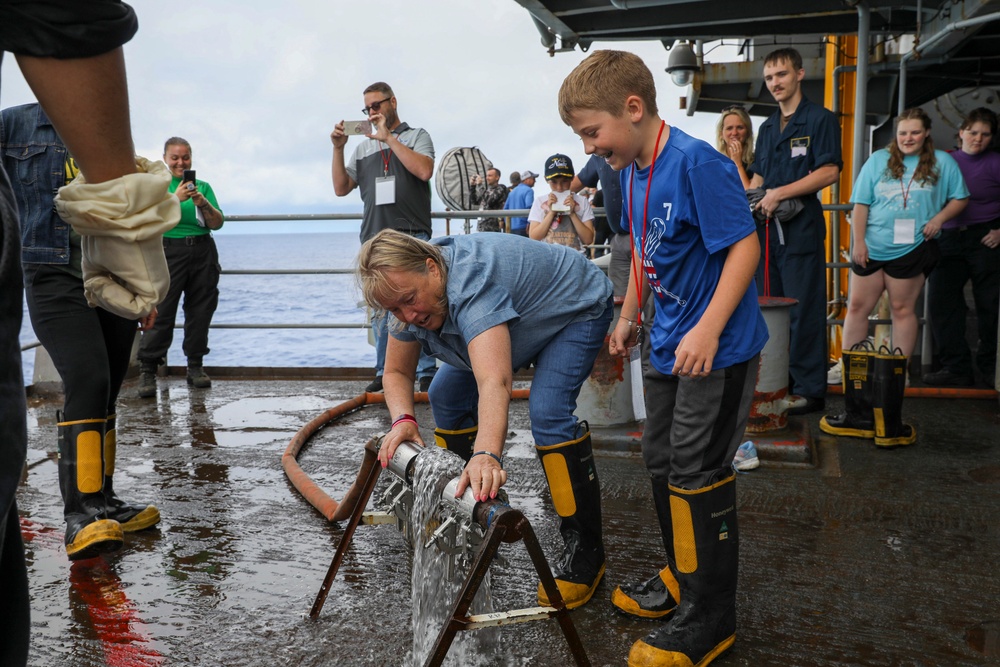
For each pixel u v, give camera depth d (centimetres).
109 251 139
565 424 250
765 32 636
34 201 291
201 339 598
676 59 838
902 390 419
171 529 325
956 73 745
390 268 212
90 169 128
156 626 246
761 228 485
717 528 220
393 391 241
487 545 174
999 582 271
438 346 239
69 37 104
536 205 572
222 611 256
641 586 255
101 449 299
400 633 241
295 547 307
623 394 434
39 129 291
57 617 253
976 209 541
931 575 277
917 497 351
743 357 216
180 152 574
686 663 218
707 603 222
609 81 207
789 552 297
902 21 609
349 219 588
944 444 428
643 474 389
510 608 253
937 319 561
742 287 207
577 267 256
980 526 319
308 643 235
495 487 185
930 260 468
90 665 224
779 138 481
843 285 805
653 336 237
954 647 230
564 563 261
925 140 456
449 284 218
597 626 245
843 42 790
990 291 552
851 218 486
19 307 95
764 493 358
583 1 574
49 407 543
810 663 223
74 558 282
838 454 414
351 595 266
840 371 570
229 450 435
